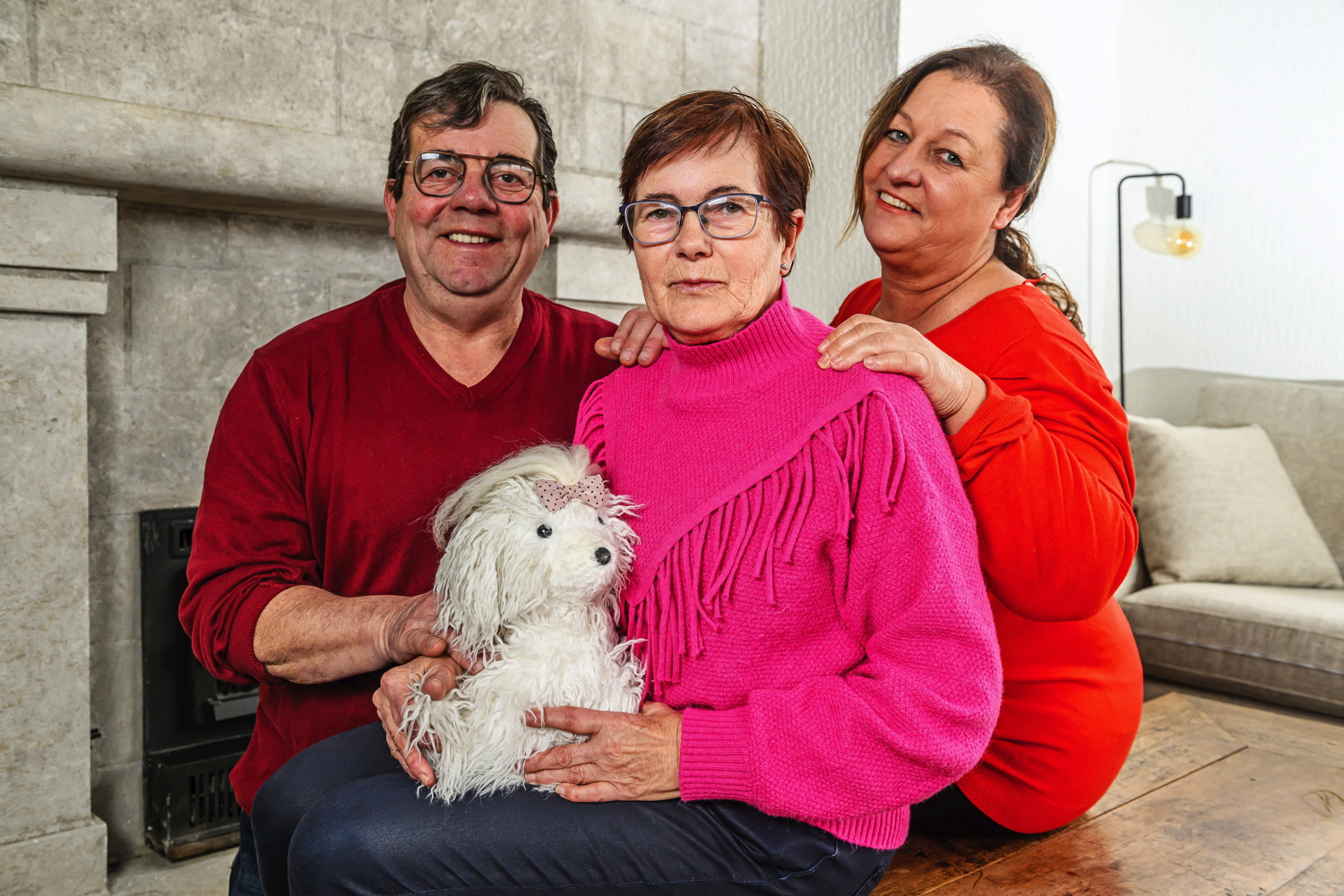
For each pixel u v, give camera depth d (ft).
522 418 4.59
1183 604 8.77
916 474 2.96
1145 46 12.32
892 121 4.57
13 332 5.43
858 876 3.19
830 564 3.11
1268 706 8.30
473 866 2.94
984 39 8.17
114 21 5.64
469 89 4.31
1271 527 9.18
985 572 3.74
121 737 6.64
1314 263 11.16
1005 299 4.33
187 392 6.70
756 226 3.22
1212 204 11.92
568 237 7.60
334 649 3.76
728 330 3.37
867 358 3.14
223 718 6.75
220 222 6.72
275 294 7.00
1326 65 10.96
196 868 6.61
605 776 3.05
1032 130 4.36
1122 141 12.62
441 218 4.26
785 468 3.12
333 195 6.39
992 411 3.45
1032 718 4.31
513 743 3.03
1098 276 12.73
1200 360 12.09
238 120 5.99
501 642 3.13
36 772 5.69
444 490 4.43
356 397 4.42
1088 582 3.62
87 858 5.84
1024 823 4.41
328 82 6.48
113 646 6.56
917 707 2.82
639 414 3.69
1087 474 3.68
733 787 2.95
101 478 6.41
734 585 3.13
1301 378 11.30
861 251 8.23
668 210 3.23
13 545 5.51
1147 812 4.83
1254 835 4.57
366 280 7.41
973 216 4.43
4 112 5.13
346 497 4.36
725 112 3.20
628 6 7.95
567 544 3.03
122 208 6.32
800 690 3.02
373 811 3.00
